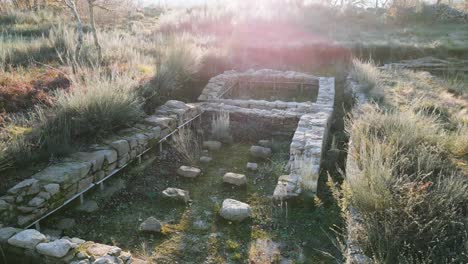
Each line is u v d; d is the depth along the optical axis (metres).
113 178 5.24
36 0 14.80
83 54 8.07
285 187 4.95
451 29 14.88
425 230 3.47
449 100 7.66
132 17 16.39
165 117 6.52
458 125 6.00
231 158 6.38
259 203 5.00
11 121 5.13
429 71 10.81
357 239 3.60
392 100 7.62
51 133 5.05
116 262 3.29
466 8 18.02
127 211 4.73
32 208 3.91
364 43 12.45
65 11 14.14
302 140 6.00
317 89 10.36
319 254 4.00
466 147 5.14
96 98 5.62
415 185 3.99
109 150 5.08
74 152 4.95
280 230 4.42
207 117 7.86
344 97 9.18
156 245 4.11
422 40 13.13
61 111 5.34
